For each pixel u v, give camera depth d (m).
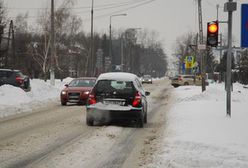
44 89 29.39
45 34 55.00
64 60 64.62
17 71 28.02
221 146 9.39
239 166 7.71
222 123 13.36
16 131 12.42
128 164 8.27
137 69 114.31
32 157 8.78
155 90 43.94
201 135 10.99
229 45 14.93
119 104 13.77
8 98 22.28
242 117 15.16
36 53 56.75
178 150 9.33
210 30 15.24
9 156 8.85
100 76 14.50
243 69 57.38
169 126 13.77
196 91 35.59
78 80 23.94
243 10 13.50
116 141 10.96
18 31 71.19
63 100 22.12
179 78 53.44
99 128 13.41
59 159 8.64
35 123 14.43
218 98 25.98
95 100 13.93
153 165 8.07
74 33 63.31
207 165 7.93
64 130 12.80
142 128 13.70
